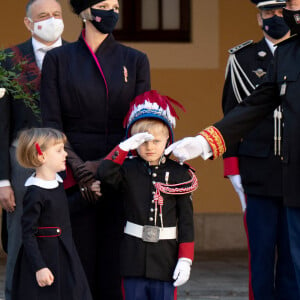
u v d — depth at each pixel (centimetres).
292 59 1052
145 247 1173
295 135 1032
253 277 1376
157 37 2561
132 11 2555
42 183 1181
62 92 1248
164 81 2556
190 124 2575
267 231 1360
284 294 1362
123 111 1254
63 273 1176
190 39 2567
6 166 1356
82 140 1246
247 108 1069
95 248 1249
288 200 1037
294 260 1036
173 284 1170
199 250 2595
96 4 1249
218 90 2578
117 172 1169
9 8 2459
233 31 2567
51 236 1175
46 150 1183
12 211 1366
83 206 1229
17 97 1264
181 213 1191
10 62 1368
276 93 1074
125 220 1206
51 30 1376
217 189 2606
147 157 1181
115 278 1248
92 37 1267
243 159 1377
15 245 1362
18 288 1180
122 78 1253
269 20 1362
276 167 1345
